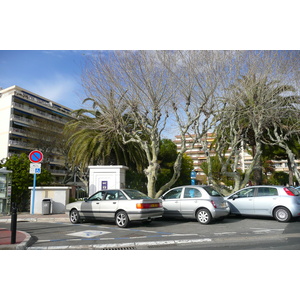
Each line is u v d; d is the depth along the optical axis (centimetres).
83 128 2245
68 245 755
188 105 1571
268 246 702
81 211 1166
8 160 1850
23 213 1619
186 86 1530
